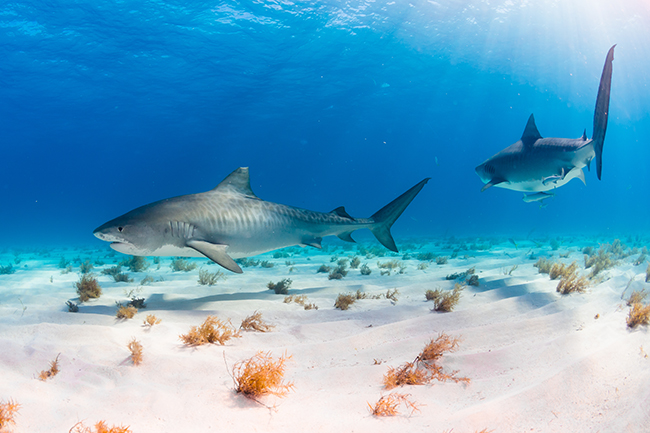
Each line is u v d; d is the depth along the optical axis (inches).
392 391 118.0
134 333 171.8
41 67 1191.6
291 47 1163.9
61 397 110.0
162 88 1430.9
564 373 115.0
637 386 106.3
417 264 496.1
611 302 211.5
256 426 94.8
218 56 1196.5
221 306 236.1
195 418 97.9
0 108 1596.9
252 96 1596.9
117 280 365.4
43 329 166.4
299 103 1760.6
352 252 717.3
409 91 1694.1
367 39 1144.8
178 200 230.7
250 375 113.7
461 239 1035.3
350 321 205.5
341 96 1695.4
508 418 95.0
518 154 279.0
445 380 126.6
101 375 125.8
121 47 1104.8
